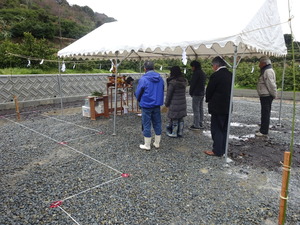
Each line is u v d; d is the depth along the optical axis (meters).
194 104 5.35
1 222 2.25
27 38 10.77
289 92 10.98
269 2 3.71
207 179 3.13
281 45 4.74
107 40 4.84
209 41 3.24
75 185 2.98
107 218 2.33
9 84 8.26
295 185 3.03
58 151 4.16
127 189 2.88
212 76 3.65
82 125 5.91
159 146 4.38
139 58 9.05
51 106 8.86
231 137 5.01
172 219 2.31
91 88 10.92
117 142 4.62
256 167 3.52
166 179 3.13
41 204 2.57
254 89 12.22
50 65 11.09
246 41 3.21
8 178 3.17
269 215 2.38
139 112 7.18
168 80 4.63
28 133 5.25
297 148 4.36
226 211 2.45
